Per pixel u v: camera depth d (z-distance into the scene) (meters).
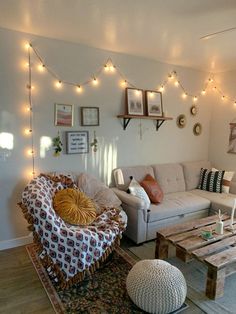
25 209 2.15
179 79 3.88
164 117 3.61
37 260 2.48
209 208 3.41
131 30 2.47
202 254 2.03
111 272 2.29
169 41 2.77
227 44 2.83
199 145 4.34
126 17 2.18
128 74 3.34
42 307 1.85
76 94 2.96
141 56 3.38
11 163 2.66
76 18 2.21
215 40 2.71
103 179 3.31
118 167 3.43
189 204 3.19
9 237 2.74
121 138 3.40
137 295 1.78
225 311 1.86
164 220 2.97
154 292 1.73
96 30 2.49
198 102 4.18
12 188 2.70
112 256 2.56
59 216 2.27
